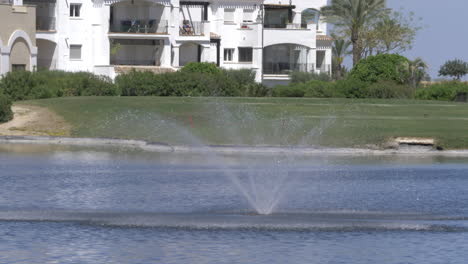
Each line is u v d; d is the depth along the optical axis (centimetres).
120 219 3525
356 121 8238
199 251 2961
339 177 5266
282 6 15962
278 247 3038
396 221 3559
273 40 15688
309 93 11894
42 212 3681
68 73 11625
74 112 8512
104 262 2789
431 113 9050
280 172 5538
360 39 19088
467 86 12044
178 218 3566
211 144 7131
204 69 12775
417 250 3019
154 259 2838
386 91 11906
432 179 5184
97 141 7638
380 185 4866
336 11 16238
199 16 15162
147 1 14188
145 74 10900
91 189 4497
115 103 8988
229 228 3366
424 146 7212
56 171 5322
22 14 12719
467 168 5847
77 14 14038
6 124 8194
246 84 12800
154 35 14138
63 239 3112
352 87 11806
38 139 7725
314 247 3055
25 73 10350
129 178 5016
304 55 16050
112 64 14225
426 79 15712
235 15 15538
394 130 7706
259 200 4166
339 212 3800
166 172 5406
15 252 2905
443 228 3422
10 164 5700
